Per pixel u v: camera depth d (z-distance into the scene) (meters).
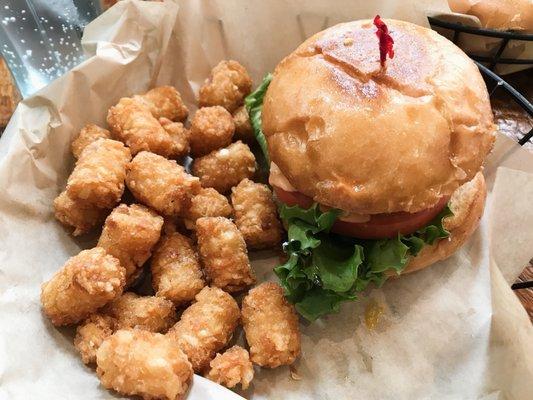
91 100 0.22
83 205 0.20
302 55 0.19
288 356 0.18
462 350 0.20
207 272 0.20
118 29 0.23
